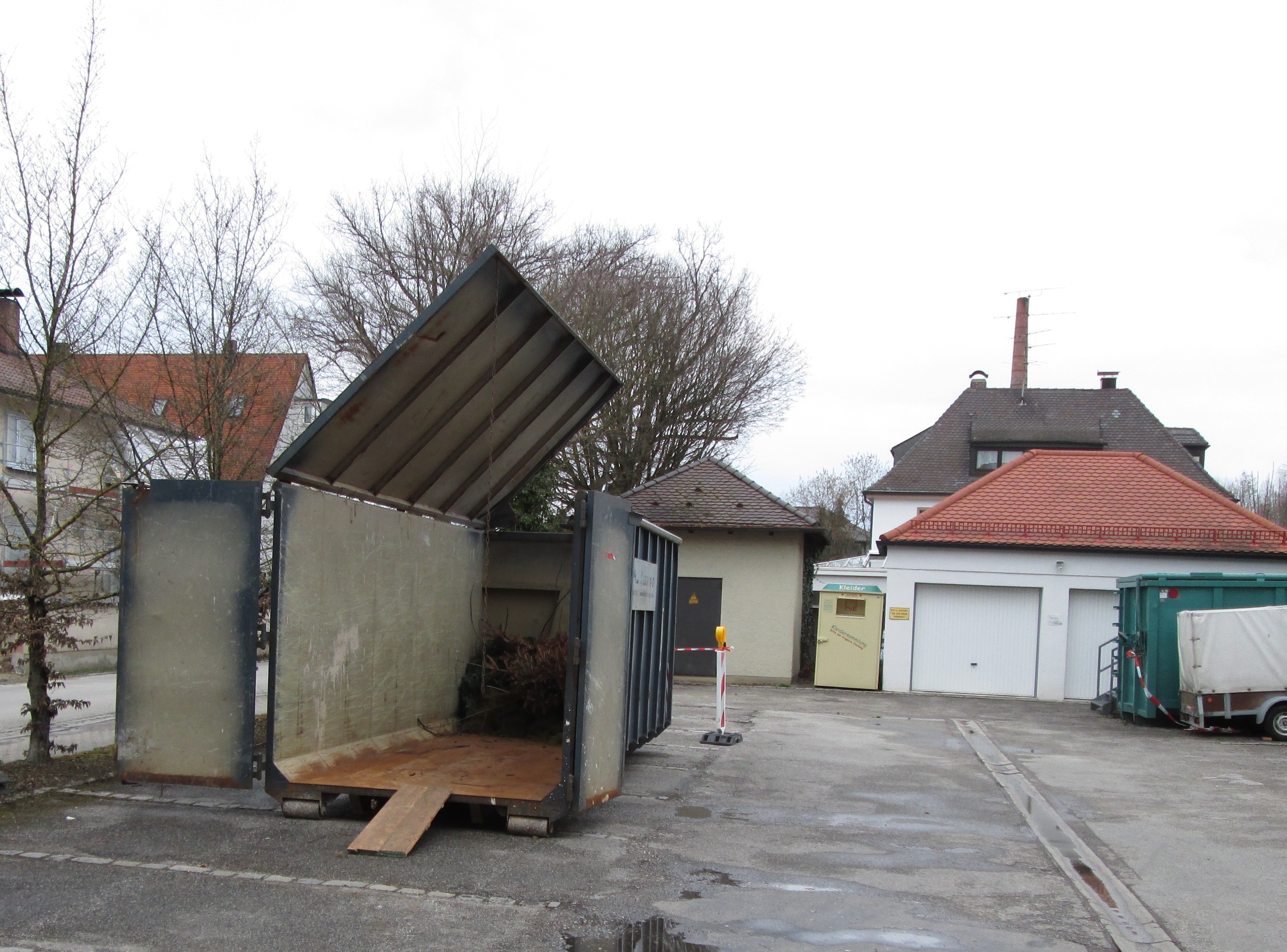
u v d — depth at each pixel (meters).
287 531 6.92
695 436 30.22
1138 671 15.94
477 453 9.38
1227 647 14.52
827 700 18.77
